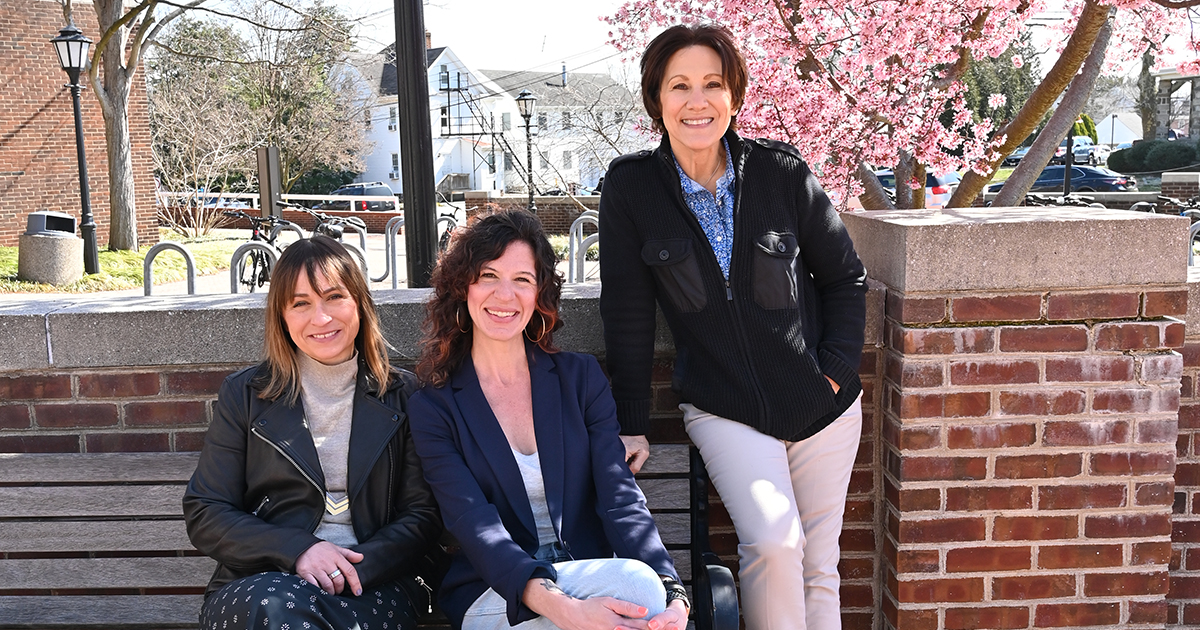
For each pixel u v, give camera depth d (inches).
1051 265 99.1
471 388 94.3
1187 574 117.1
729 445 97.7
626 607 79.1
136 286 546.9
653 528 90.7
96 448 114.2
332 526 94.3
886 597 111.4
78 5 778.2
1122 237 98.3
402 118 128.5
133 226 666.8
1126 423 101.6
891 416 106.2
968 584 104.9
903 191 231.1
